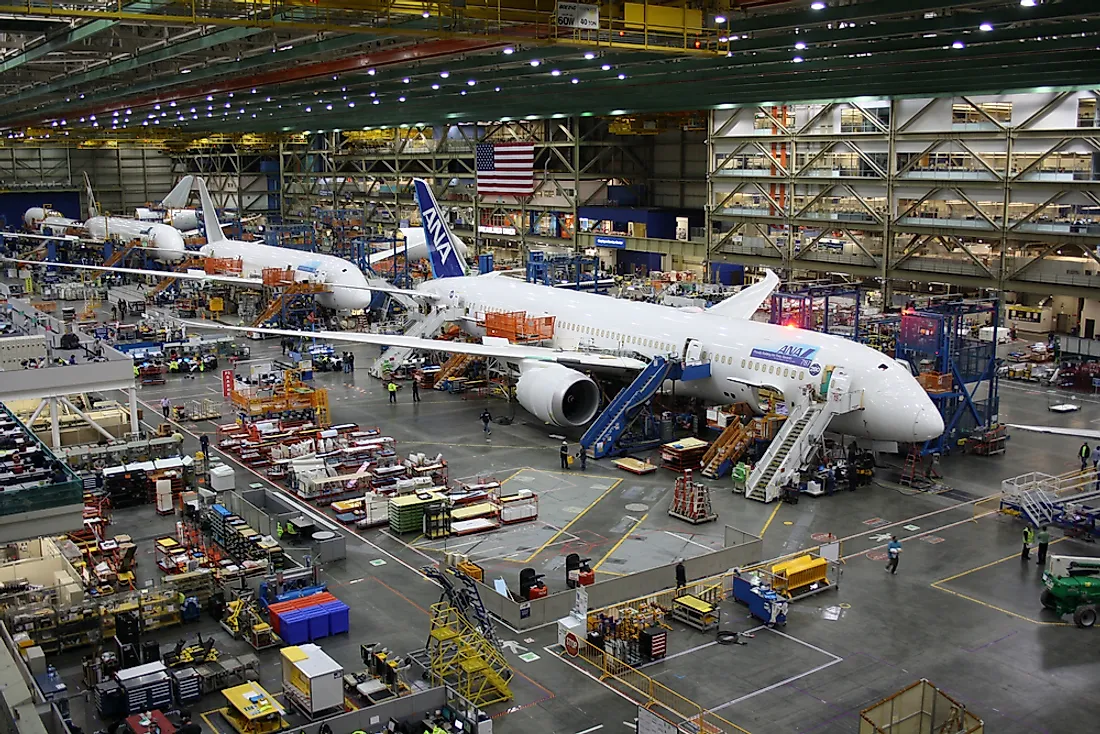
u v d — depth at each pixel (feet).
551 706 94.99
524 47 152.87
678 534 139.33
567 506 150.92
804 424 161.38
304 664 94.84
